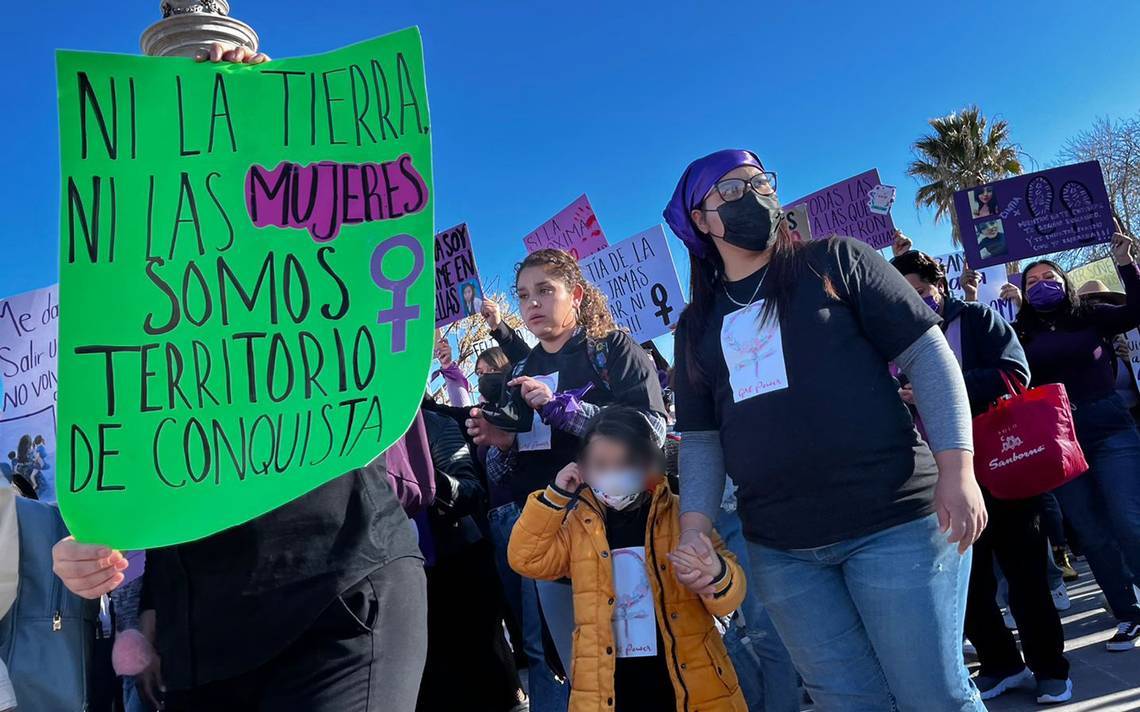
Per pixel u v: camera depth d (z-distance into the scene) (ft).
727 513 11.52
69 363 5.73
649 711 8.93
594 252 21.75
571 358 11.15
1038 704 12.48
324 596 5.82
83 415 5.68
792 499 7.06
